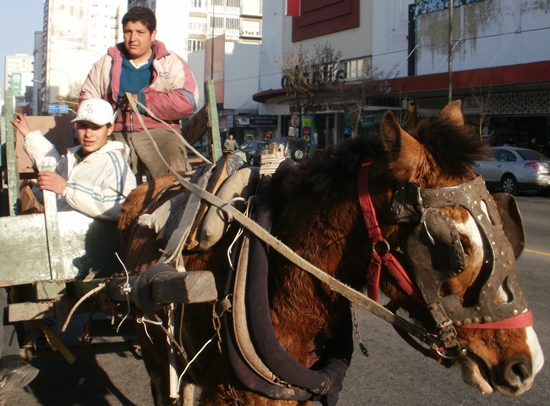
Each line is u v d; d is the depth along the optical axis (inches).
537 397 157.0
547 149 938.1
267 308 86.6
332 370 91.7
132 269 110.8
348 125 1338.6
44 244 125.2
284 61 1519.4
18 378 125.9
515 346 74.2
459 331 76.2
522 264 315.9
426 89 1031.6
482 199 76.0
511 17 973.2
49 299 124.8
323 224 87.7
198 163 186.4
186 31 3117.6
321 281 87.3
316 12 1507.1
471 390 162.9
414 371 176.7
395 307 85.9
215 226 92.7
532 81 852.6
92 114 143.9
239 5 3927.2
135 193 131.6
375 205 82.2
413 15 1167.0
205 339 95.8
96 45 2792.8
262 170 103.5
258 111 1932.8
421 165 77.4
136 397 168.4
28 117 209.9
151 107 170.4
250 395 89.5
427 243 75.4
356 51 1369.3
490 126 1021.2
